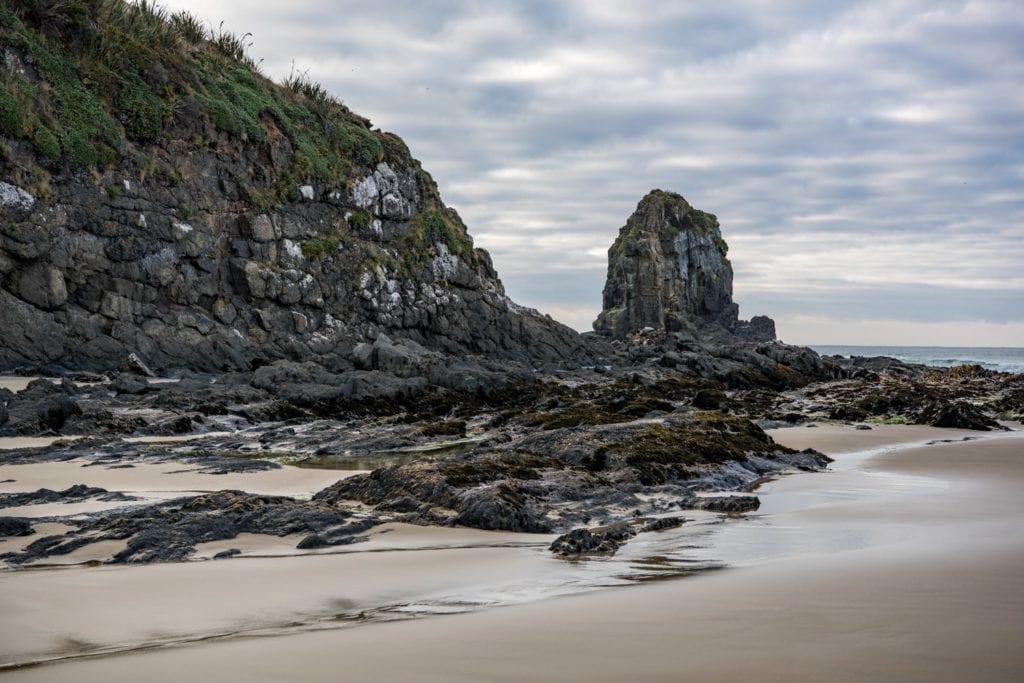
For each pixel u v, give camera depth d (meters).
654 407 28.66
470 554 9.81
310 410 27.66
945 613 6.63
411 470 13.07
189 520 10.64
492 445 18.05
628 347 68.19
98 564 9.36
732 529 11.36
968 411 28.41
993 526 11.19
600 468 15.38
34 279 36.31
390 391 30.47
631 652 5.81
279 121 50.81
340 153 54.34
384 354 37.47
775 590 7.56
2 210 35.19
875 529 11.18
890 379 52.72
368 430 23.50
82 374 35.06
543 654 5.82
